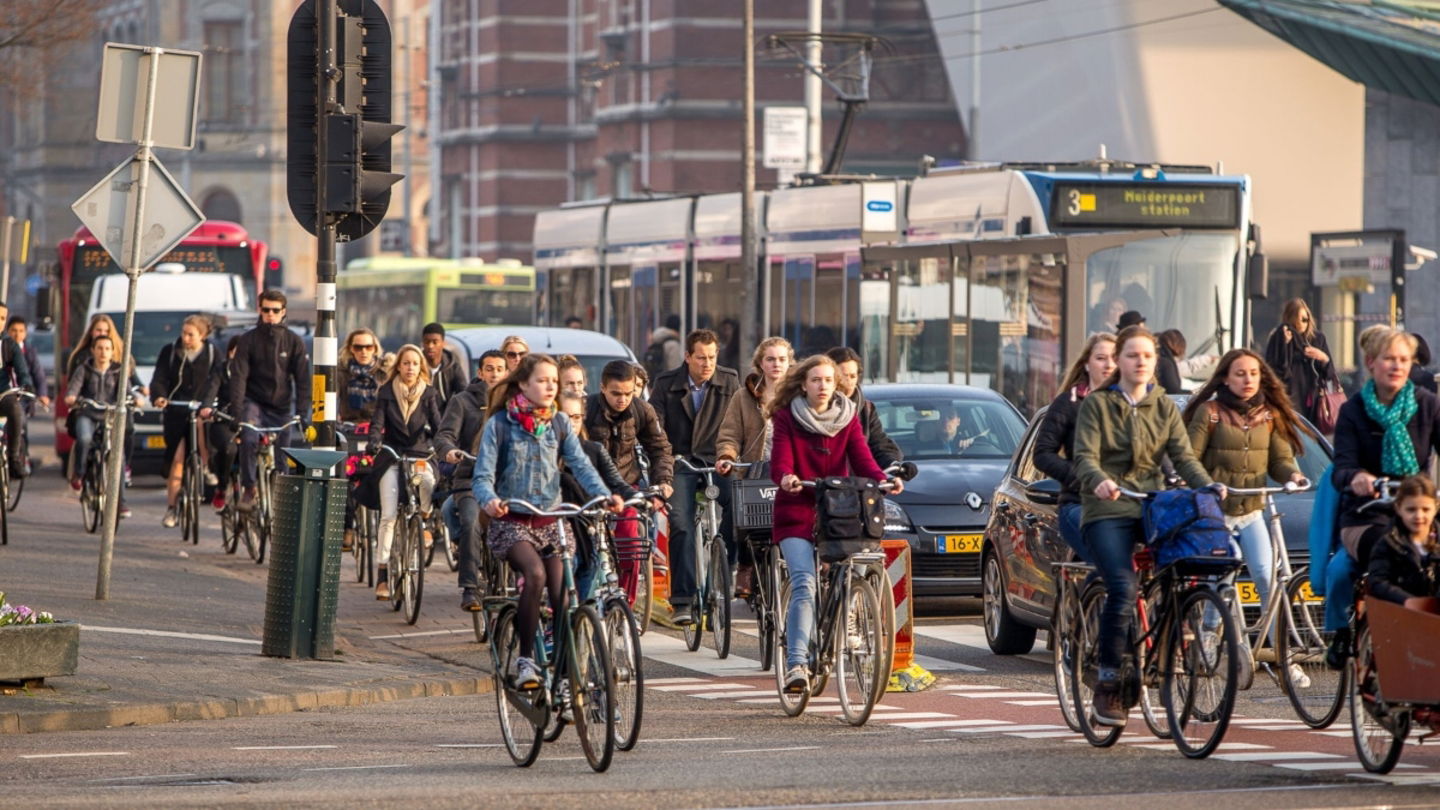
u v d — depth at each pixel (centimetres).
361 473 4447
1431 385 4697
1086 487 2677
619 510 2647
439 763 2628
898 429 4466
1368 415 2677
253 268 10094
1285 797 2245
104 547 4291
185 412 5794
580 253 9556
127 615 4084
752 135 8356
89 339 5891
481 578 3931
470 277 11356
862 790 2303
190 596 4447
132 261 4156
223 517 5444
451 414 3934
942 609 4550
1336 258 8288
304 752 2744
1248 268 6297
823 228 7525
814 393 3044
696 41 17875
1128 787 2330
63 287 9462
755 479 3647
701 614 3841
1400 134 11350
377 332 11944
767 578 3609
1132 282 6216
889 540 3359
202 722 3097
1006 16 13988
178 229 4156
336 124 3672
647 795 2264
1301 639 2884
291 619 3647
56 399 9219
